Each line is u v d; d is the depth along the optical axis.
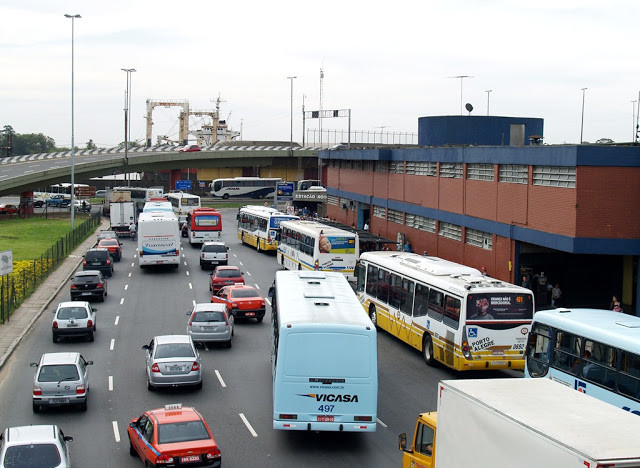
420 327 30.31
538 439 10.27
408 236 55.16
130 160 111.81
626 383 18.02
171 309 40.28
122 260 60.31
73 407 23.78
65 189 142.62
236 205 118.38
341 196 72.62
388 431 21.94
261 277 51.19
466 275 29.81
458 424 12.29
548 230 35.97
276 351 21.69
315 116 89.94
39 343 32.78
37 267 50.50
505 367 26.72
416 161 52.69
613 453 9.48
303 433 21.69
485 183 42.53
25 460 15.92
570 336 20.53
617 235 33.56
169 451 16.77
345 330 19.84
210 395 25.28
